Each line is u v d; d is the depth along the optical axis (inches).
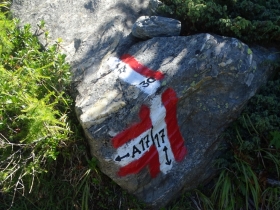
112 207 45.7
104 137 42.1
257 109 46.8
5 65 47.0
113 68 45.8
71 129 44.7
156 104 42.9
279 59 48.7
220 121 46.2
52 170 45.2
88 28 50.5
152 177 45.2
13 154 42.7
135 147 43.2
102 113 42.3
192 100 44.9
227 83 44.8
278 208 45.8
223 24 46.9
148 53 45.6
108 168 43.5
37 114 41.8
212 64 43.8
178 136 45.6
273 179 46.7
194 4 47.9
